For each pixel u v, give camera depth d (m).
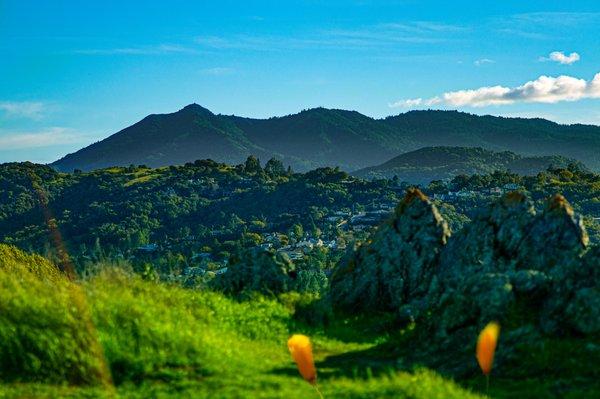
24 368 12.59
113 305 15.12
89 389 12.20
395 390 11.52
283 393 11.70
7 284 15.27
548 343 14.05
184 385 12.48
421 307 24.20
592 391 11.57
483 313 16.22
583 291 14.65
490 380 13.32
